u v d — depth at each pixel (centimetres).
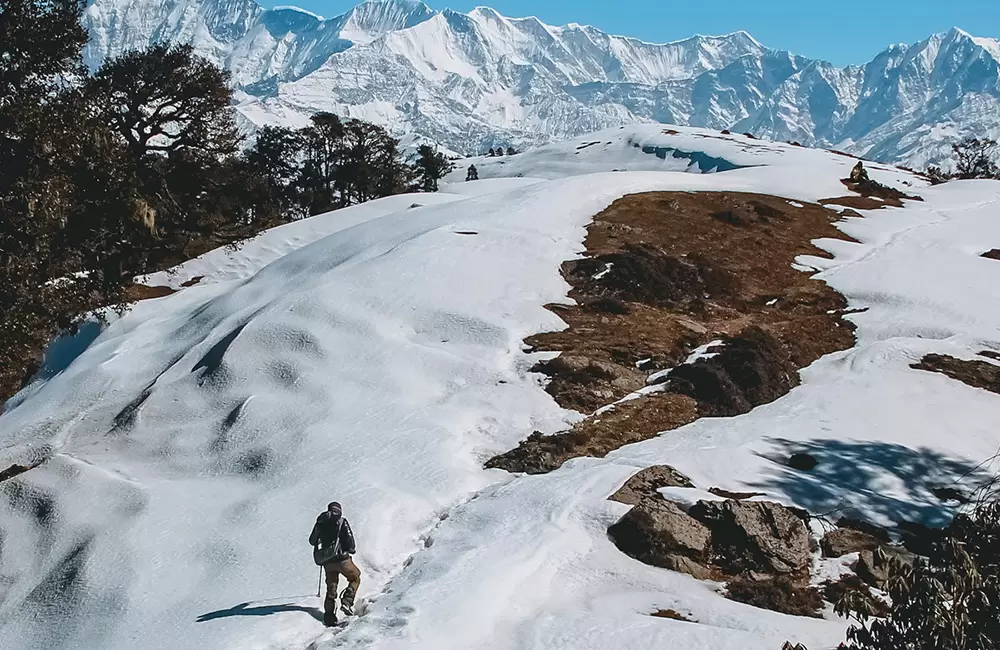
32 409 2883
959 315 3222
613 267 3462
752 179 5631
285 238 5469
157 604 1562
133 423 2545
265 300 3416
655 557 1698
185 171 5525
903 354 2869
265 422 2366
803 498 1948
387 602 1514
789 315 3347
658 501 1870
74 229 2773
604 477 1986
